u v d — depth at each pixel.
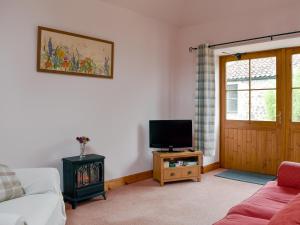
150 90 4.34
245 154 4.68
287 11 3.66
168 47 4.64
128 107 4.00
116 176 3.85
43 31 3.04
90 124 3.53
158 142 4.13
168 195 3.47
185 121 4.22
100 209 3.00
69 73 3.28
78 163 3.05
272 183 2.53
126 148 3.98
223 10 4.12
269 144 4.41
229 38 4.20
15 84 2.86
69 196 3.09
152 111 4.37
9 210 1.88
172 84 4.74
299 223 1.12
